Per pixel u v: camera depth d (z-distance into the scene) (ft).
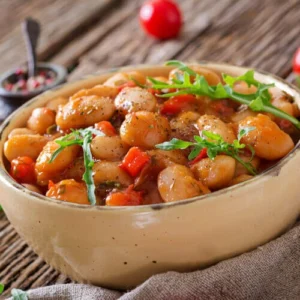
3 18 2.99
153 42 2.65
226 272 1.58
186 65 1.92
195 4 2.91
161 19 2.62
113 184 1.63
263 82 1.85
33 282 1.78
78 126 1.74
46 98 1.88
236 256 1.62
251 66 2.42
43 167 1.67
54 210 1.56
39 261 1.83
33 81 2.49
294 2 2.78
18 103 2.42
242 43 2.57
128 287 1.65
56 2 3.05
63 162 1.67
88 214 1.53
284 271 1.62
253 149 1.66
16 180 1.70
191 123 1.72
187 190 1.58
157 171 1.64
